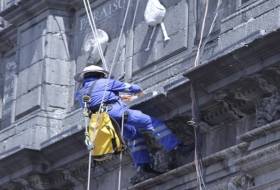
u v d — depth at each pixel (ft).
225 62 94.43
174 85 101.55
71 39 123.13
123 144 101.35
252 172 93.86
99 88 101.76
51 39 122.62
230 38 98.68
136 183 108.06
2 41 132.98
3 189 123.65
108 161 112.06
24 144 120.16
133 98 106.93
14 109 125.59
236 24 98.73
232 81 94.94
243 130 98.27
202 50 101.76
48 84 121.29
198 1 107.04
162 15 110.11
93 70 103.30
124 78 113.70
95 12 120.78
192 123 98.84
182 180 102.06
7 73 132.36
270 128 92.12
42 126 119.65
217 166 98.94
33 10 124.77
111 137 100.32
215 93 97.09
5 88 131.85
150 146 106.01
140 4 114.52
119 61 115.03
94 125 100.73
